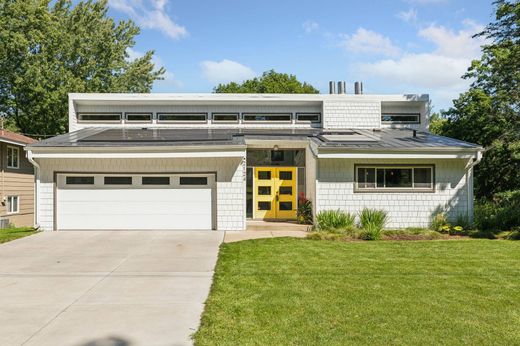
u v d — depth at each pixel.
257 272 7.82
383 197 14.06
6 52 27.66
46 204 13.70
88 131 16.47
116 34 34.97
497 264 8.52
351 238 11.94
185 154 13.25
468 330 4.95
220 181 13.79
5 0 27.59
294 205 16.38
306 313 5.54
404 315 5.45
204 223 13.91
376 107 18.28
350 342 4.61
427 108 18.69
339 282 7.09
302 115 18.59
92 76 31.86
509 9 15.32
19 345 4.62
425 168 14.15
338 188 14.02
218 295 6.36
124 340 4.75
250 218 16.30
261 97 17.94
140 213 13.90
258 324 5.17
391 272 7.81
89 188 13.85
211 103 18.09
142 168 13.88
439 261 8.80
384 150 13.44
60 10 32.88
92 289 6.84
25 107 29.92
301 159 16.42
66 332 4.99
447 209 14.12
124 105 18.17
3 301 6.20
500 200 19.98
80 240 11.69
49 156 13.14
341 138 14.91
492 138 20.61
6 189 21.20
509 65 16.94
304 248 10.30
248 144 15.35
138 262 8.84
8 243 11.25
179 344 4.65
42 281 7.34
